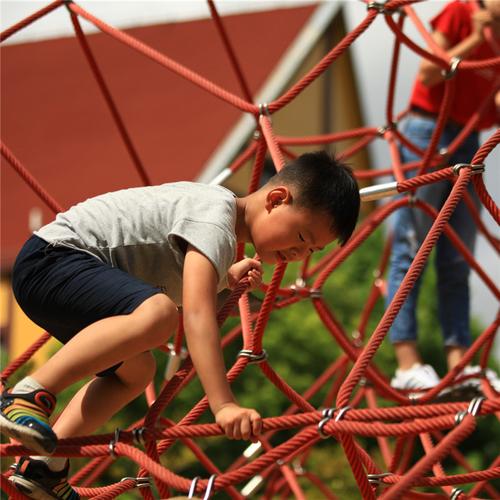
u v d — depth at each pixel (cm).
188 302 743
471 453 3453
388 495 652
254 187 1201
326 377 1886
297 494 1739
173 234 784
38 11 1317
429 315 3566
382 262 1762
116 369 849
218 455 3042
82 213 830
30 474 828
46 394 749
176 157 4234
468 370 1367
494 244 1408
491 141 913
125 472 2736
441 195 1400
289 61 4312
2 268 4203
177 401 2991
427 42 1317
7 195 4462
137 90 4603
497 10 1364
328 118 4525
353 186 842
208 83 1188
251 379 3161
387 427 716
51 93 4759
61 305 788
